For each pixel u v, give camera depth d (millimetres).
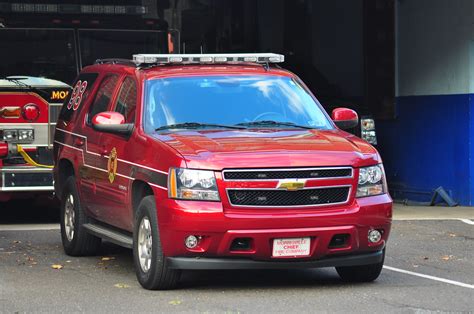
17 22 16812
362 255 9148
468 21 18734
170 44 18016
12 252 12039
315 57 24656
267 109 10266
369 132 19469
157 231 8984
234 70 10680
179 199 8758
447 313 8258
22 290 9359
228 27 20188
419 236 13852
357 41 22844
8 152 14359
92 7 17328
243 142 9211
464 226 15094
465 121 18969
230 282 9773
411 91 20750
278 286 9547
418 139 20516
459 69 19078
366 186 9141
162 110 9992
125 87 10703
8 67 16797
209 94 10258
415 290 9359
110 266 10914
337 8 23953
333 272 10500
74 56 17156
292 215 8742
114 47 17531
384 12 21484
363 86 22500
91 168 10977
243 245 8766
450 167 19469
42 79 15305
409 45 20797
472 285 9703
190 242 8703
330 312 8234
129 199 9797
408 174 20922
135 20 17688
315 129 10148
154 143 9344
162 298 8859
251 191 8750
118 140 10203
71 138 11859
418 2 20391
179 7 18375
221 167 8711
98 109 11289
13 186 14406
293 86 10719
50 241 13117
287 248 8789
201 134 9570
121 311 8297
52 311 8336
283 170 8797
